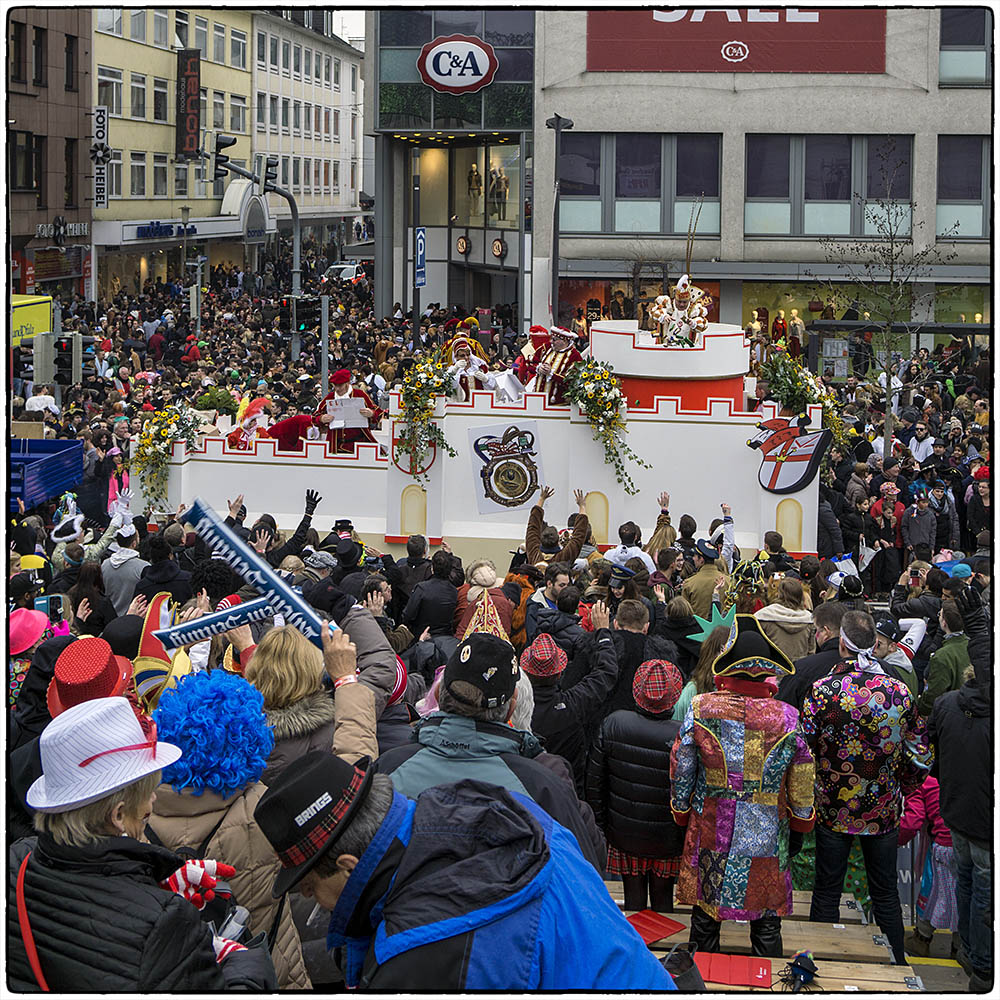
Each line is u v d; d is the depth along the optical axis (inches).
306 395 943.0
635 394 719.1
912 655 350.3
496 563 727.1
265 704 182.4
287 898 173.5
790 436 693.3
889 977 242.4
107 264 1897.1
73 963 122.0
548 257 1406.3
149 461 742.5
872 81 1353.3
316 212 2888.8
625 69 1375.5
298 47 2699.3
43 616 262.5
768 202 1385.3
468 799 126.3
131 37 1910.7
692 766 244.4
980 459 786.8
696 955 240.7
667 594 435.8
